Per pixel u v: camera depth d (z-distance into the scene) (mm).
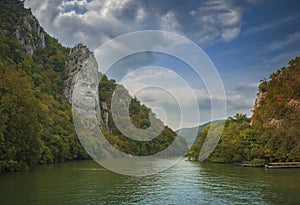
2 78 45719
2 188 28078
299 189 28609
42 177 36375
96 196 25031
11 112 43156
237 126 71375
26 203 22156
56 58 130250
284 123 60531
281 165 51469
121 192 26766
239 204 22688
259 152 57312
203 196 25391
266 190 28078
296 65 84812
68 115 86375
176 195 25734
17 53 92438
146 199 24203
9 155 41062
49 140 64250
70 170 45125
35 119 47375
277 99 73562
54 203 22312
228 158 62031
